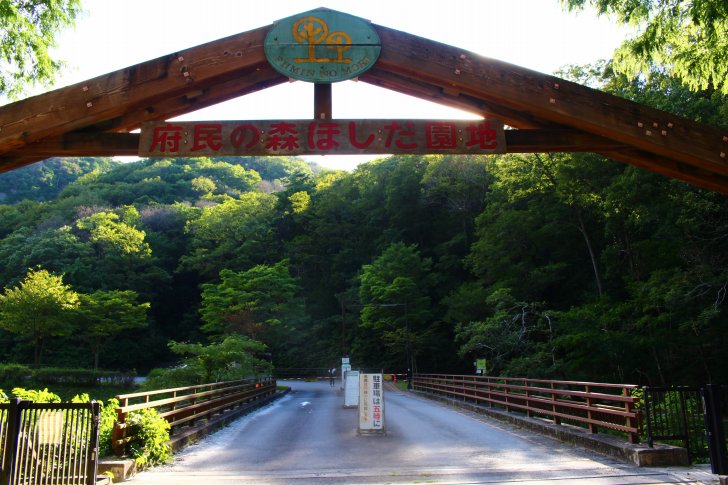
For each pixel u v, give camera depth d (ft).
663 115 20.08
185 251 229.04
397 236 167.32
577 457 28.04
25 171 352.69
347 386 66.28
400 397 89.97
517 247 108.99
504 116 22.07
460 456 29.09
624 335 66.33
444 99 22.35
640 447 25.58
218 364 76.54
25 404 17.66
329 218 198.29
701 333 62.85
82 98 20.11
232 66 20.71
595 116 20.06
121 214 239.50
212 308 141.59
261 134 21.03
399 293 131.54
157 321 209.77
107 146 20.99
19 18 27.27
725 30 25.86
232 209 217.77
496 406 55.21
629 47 27.25
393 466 26.25
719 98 55.47
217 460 28.89
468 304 107.86
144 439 26.43
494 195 116.78
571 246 106.93
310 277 192.85
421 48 20.65
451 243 147.02
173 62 20.57
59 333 142.92
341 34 20.95
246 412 57.88
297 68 20.77
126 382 130.52
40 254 188.44
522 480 21.93
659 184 65.31
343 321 147.95
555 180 93.97
